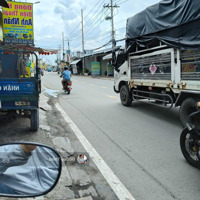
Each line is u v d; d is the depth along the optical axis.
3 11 11.41
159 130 5.92
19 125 5.97
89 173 3.57
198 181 3.33
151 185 3.23
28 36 11.74
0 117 6.43
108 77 32.38
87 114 7.86
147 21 7.25
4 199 2.70
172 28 6.16
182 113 5.81
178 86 6.02
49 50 9.13
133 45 8.31
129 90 9.03
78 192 3.03
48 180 1.64
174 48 6.12
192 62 5.49
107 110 8.58
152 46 7.28
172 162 3.96
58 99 11.48
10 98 5.13
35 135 5.20
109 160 4.05
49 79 29.22
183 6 5.66
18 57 5.25
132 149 4.58
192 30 5.46
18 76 5.23
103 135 5.49
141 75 8.00
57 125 6.28
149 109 8.73
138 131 5.84
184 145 3.96
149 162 3.97
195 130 3.64
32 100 5.20
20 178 1.60
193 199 2.89
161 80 6.78
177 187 3.17
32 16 11.71
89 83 22.41
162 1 6.46
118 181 3.33
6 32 11.55
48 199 2.83
